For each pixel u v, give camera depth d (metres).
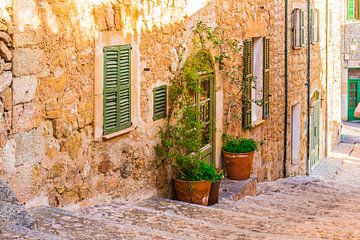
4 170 5.16
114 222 5.86
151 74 7.54
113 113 6.75
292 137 15.61
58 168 5.88
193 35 8.73
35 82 5.50
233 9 10.41
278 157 13.80
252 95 12.17
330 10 19.81
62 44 5.84
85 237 4.96
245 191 9.88
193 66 8.62
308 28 15.95
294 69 14.90
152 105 7.61
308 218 7.86
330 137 20.77
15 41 5.22
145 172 7.52
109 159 6.73
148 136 7.55
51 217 5.41
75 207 6.18
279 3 13.29
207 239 5.61
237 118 10.84
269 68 12.68
